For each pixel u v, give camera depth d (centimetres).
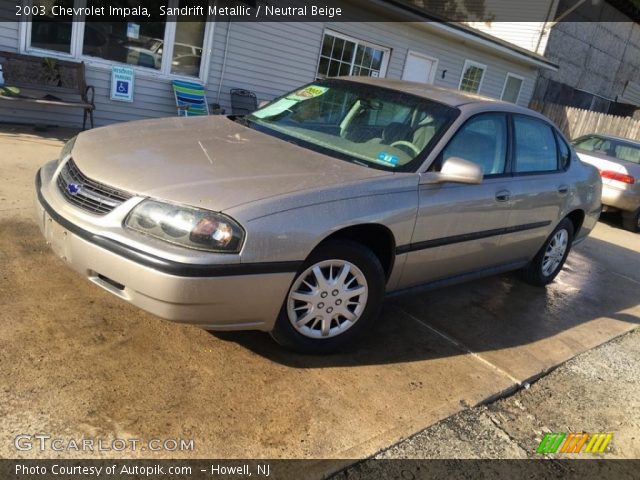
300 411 286
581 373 392
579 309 513
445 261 390
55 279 368
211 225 270
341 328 338
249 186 294
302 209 293
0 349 287
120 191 285
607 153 1002
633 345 457
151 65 898
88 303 347
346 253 321
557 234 527
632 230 948
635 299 577
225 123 413
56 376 276
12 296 338
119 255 272
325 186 310
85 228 283
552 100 1847
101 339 313
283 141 376
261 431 267
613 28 1998
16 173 566
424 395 322
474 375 355
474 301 480
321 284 317
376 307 348
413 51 1276
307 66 1093
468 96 436
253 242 276
